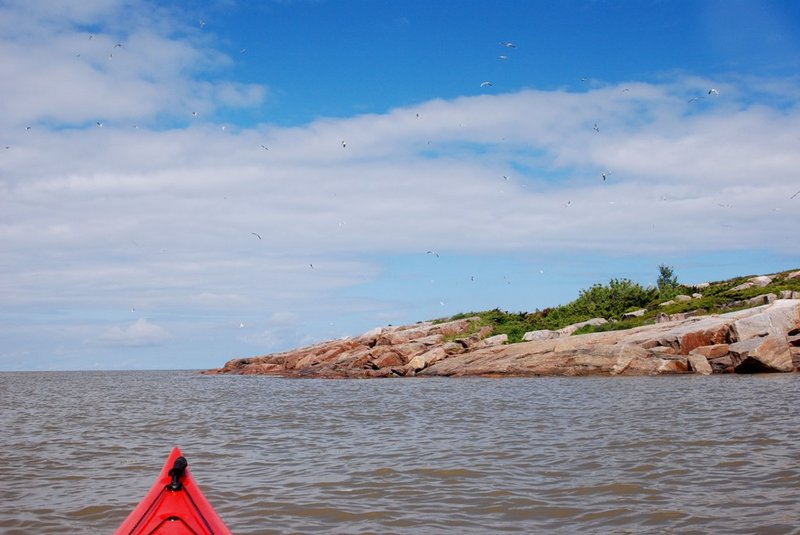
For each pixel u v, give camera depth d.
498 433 16.61
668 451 13.27
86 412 25.56
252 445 15.95
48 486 11.72
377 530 8.86
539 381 33.78
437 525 9.04
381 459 13.59
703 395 23.31
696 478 10.99
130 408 27.11
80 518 9.66
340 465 13.09
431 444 15.31
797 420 16.53
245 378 52.53
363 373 44.62
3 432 19.11
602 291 51.66
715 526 8.53
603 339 38.25
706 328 35.38
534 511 9.56
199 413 24.14
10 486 11.72
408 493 10.73
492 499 10.23
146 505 7.63
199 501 7.71
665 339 36.06
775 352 32.88
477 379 37.66
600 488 10.66
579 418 18.66
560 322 47.81
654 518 8.99
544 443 14.84
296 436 17.33
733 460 12.19
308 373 47.97
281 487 11.29
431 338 47.16
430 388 32.59
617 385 29.08
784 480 10.59
